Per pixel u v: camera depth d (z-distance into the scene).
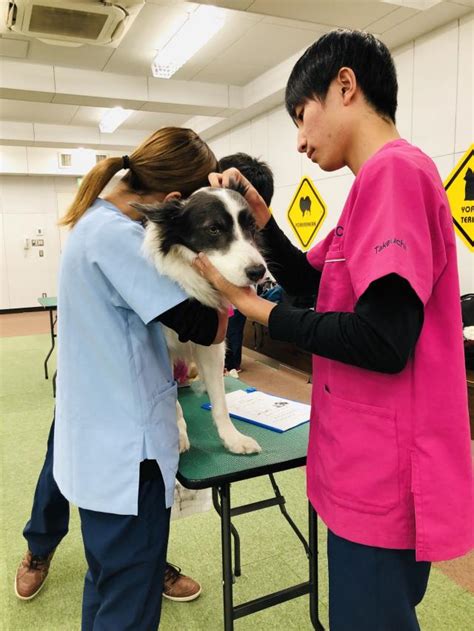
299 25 4.61
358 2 3.59
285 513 1.96
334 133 1.01
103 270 1.09
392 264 0.80
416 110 4.42
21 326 8.69
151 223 1.19
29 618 1.86
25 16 3.28
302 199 6.05
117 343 1.12
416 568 1.02
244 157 2.15
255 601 1.40
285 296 1.54
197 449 1.40
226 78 6.15
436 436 0.92
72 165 10.16
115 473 1.12
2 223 10.34
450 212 0.93
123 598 1.17
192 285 1.17
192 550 2.23
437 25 4.06
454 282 0.93
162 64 5.21
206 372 1.45
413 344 0.85
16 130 8.02
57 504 1.84
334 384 1.01
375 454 0.95
